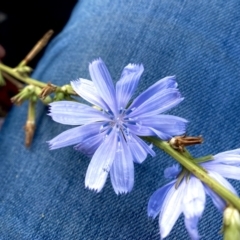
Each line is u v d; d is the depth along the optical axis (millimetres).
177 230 110
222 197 77
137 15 132
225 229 74
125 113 85
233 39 127
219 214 111
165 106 84
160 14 130
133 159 85
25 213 120
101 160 84
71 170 122
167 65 125
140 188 115
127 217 113
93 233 113
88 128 84
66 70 134
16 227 118
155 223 111
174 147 82
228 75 125
